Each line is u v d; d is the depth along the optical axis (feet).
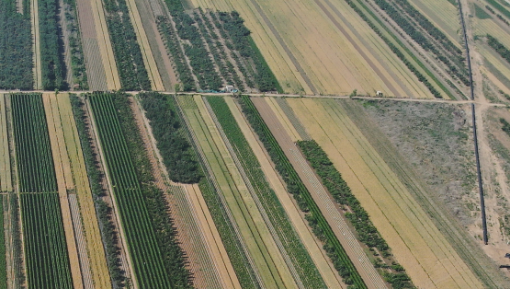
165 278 489.26
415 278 520.01
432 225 572.10
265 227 551.18
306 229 553.64
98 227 529.45
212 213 558.15
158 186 579.07
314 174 615.16
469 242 559.79
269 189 590.96
